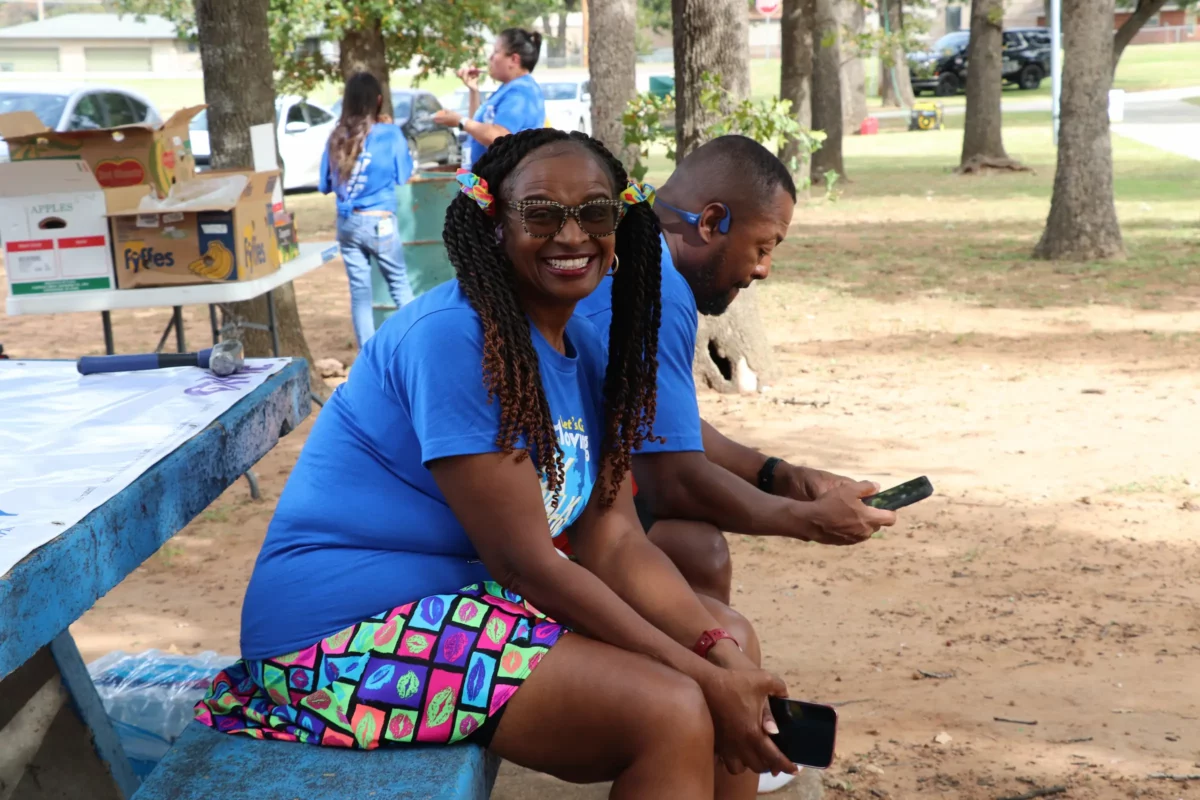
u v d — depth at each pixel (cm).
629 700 200
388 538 219
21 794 261
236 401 262
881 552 526
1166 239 1370
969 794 331
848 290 1162
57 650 273
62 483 205
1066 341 929
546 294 222
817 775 320
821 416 741
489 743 209
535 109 857
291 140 2120
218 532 572
